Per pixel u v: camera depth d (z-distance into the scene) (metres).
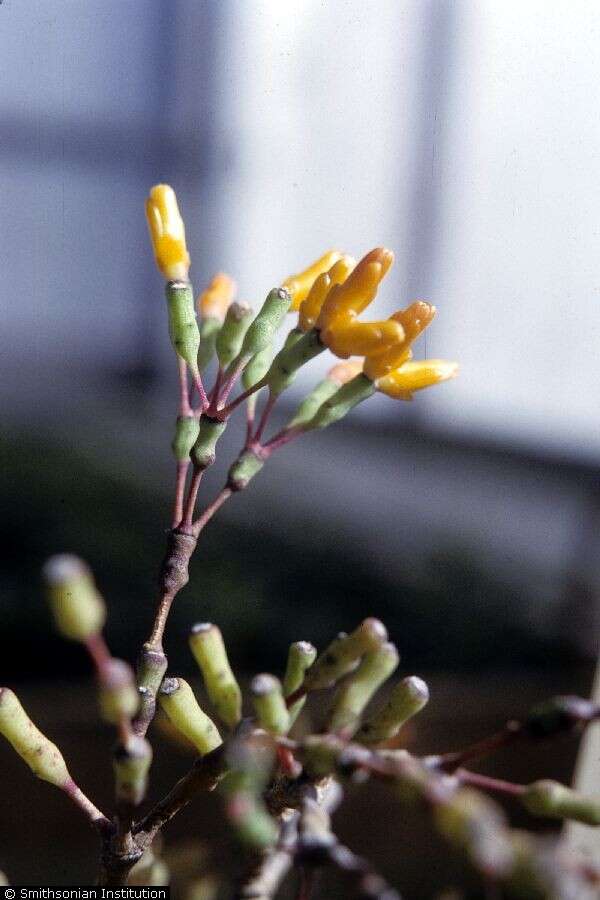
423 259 1.00
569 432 1.25
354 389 0.36
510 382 1.16
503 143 0.83
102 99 1.10
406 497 1.36
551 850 0.30
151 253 1.40
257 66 0.86
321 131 0.93
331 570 1.13
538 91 0.73
